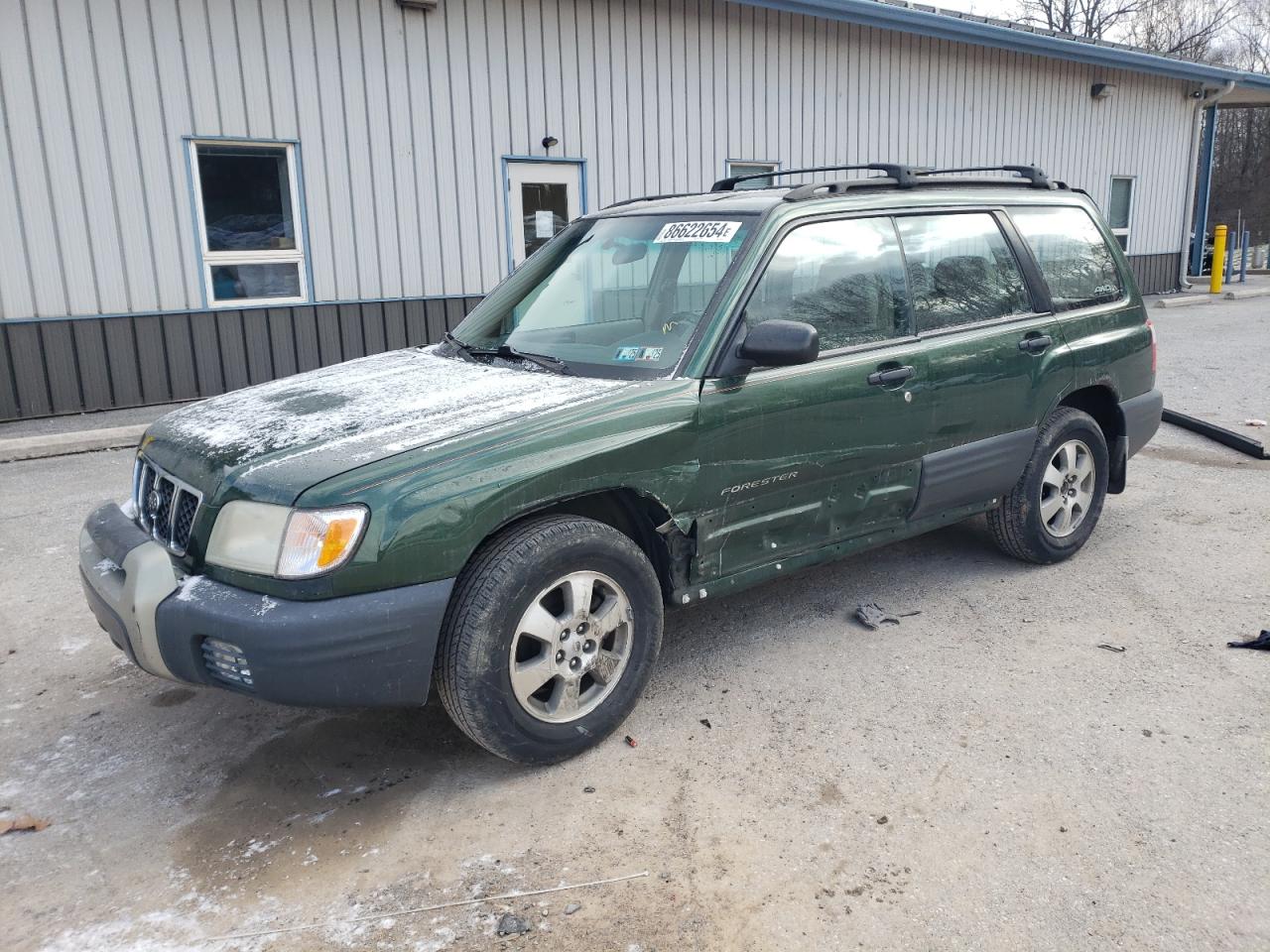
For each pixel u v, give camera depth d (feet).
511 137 38.42
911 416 13.43
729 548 12.14
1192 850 9.11
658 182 43.11
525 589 10.04
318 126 34.09
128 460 25.66
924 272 14.08
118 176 30.78
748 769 10.66
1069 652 13.38
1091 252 16.90
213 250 32.86
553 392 11.24
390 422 10.52
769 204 12.82
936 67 53.11
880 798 10.05
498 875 9.03
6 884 9.11
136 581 9.70
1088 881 8.73
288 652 8.96
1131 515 19.48
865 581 16.17
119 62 30.27
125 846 9.66
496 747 10.19
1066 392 15.71
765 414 11.88
